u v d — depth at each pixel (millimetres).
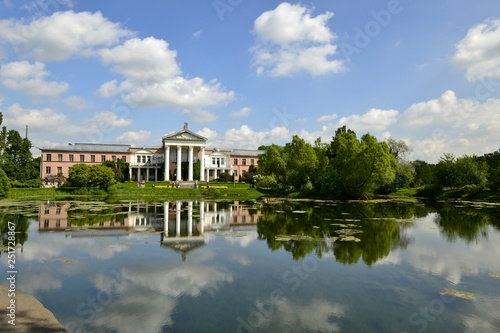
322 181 61062
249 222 31141
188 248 20359
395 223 30422
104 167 74438
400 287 13727
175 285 13844
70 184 76938
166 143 96625
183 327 10203
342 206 47219
